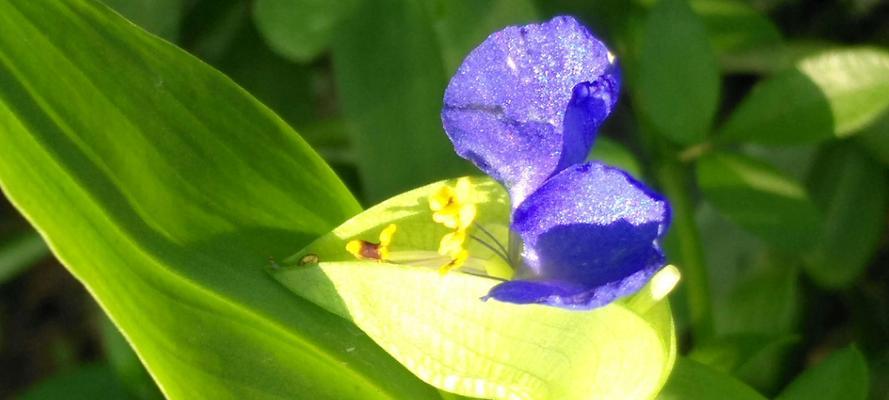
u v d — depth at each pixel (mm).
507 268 163
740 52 210
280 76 213
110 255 155
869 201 209
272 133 171
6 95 157
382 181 192
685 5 187
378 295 163
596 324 160
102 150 160
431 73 194
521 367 163
